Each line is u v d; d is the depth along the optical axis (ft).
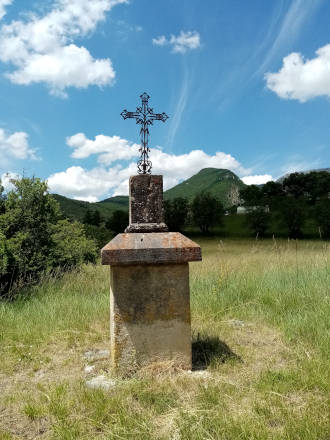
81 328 17.24
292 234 146.41
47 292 24.81
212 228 176.04
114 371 12.14
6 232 28.19
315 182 274.98
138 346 12.23
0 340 15.97
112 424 9.33
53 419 9.75
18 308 21.42
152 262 12.01
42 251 29.01
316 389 10.79
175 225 182.70
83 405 10.27
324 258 28.04
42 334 16.40
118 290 12.19
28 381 12.42
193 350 14.52
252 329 16.89
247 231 165.68
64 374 12.86
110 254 11.80
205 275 26.58
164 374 11.93
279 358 13.58
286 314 18.20
